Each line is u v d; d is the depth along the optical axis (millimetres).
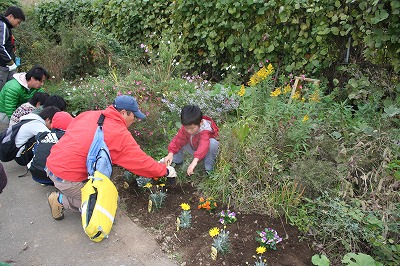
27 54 7867
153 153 4379
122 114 3379
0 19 5367
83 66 7000
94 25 8648
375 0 4004
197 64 6590
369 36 4285
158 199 3514
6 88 5109
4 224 3430
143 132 4406
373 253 2914
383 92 4266
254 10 5336
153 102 5074
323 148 3660
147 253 3010
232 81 5703
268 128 3900
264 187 3539
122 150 3252
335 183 3418
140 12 7270
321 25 4691
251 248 2965
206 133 3635
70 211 3625
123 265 2895
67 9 9078
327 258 2826
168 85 5441
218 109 4539
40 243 3172
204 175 3838
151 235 3221
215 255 2846
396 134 3656
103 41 7047
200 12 5953
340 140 3820
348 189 3264
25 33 8086
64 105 4500
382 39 4164
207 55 6359
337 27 4652
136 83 5305
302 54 5039
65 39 7039
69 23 8242
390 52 4297
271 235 2953
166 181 3869
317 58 4895
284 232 3129
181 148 3916
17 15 5473
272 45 5211
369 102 4293
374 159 3453
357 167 3391
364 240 3002
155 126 4469
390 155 3408
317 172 3322
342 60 4832
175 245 3078
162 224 3320
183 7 6184
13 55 5684
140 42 7555
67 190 3209
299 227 3148
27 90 5203
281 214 3312
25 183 4145
